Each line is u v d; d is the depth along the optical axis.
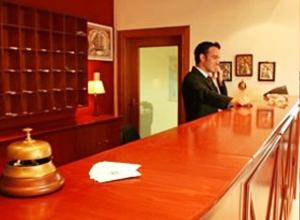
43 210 0.79
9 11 3.42
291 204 3.15
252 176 1.29
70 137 3.75
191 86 2.85
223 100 2.69
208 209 0.82
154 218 0.75
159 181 0.99
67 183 0.97
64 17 3.94
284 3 4.02
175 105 4.82
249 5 4.18
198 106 2.84
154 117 5.00
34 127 3.55
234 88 4.33
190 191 0.91
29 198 0.85
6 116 3.37
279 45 4.08
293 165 3.16
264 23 4.12
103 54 4.81
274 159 1.88
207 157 1.25
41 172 0.87
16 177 0.85
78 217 0.75
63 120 4.02
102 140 4.29
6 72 3.42
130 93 5.09
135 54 5.02
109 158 1.24
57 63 3.93
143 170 1.09
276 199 2.06
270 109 2.65
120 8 4.93
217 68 3.04
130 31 4.89
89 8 4.55
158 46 4.85
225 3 4.30
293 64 4.04
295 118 3.06
